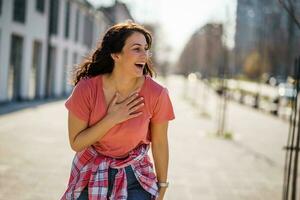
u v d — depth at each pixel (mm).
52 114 17062
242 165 9469
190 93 43250
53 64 26250
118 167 2773
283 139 14336
